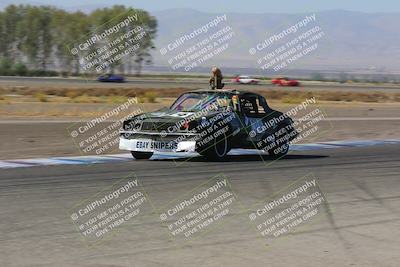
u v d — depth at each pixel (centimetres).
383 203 1620
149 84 11788
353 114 5878
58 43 14825
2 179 1847
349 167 2319
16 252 1080
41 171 2031
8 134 3130
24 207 1446
